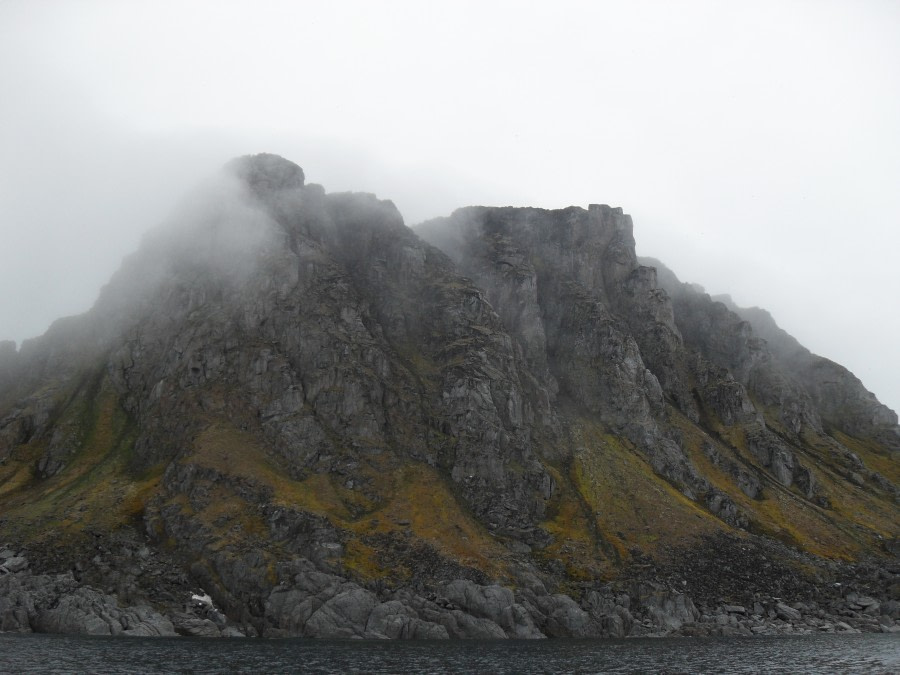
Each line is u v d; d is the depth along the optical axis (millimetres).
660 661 126062
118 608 157500
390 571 179250
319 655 124938
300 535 185750
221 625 160250
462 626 161875
